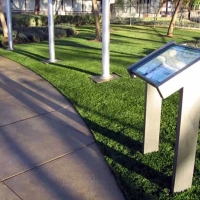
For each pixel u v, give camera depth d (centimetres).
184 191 279
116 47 1098
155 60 285
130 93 559
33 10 2559
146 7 3195
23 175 308
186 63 249
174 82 241
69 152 353
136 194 276
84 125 427
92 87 596
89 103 511
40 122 437
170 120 437
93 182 296
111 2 2209
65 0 2730
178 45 288
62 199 272
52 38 806
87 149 360
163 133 396
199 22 2430
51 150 357
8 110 483
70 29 1491
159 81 246
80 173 312
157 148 350
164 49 297
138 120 439
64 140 382
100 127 419
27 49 1034
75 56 907
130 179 298
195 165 321
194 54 254
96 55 929
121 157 340
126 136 390
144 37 1456
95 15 1265
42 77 676
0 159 337
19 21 1834
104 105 500
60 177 305
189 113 255
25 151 355
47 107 497
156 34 1605
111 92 565
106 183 295
